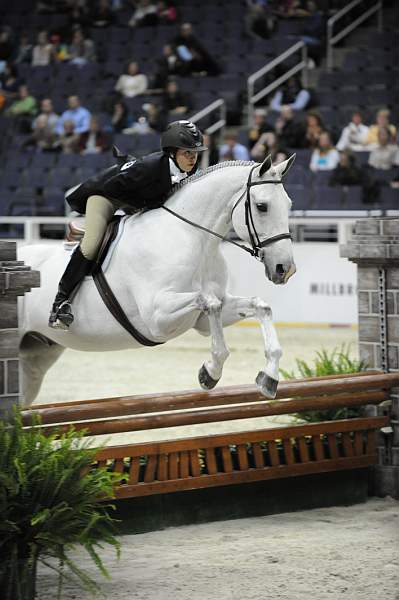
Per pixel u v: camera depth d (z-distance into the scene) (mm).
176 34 35500
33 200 29375
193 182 9398
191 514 9633
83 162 30500
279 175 8969
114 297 9422
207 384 9148
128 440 12922
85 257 9398
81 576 7199
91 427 8703
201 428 13812
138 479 9133
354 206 25953
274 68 32500
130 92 32906
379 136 27406
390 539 9016
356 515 10031
